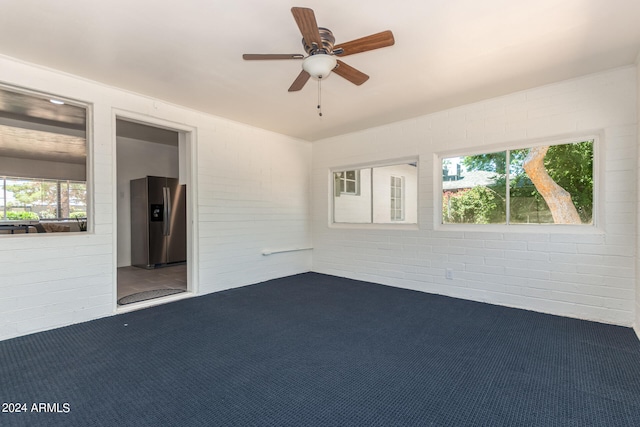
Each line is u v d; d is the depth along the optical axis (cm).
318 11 205
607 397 181
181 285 445
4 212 602
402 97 358
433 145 412
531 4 200
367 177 500
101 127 320
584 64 283
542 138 334
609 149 295
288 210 526
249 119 438
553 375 205
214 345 253
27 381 198
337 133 512
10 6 197
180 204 636
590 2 198
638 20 217
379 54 263
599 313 302
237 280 448
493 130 363
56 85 290
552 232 328
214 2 195
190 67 284
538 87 332
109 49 253
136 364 221
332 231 536
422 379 202
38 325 279
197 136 402
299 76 246
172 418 163
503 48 255
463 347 248
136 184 609
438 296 399
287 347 250
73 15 207
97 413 167
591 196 312
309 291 425
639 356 230
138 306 350
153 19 213
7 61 264
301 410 171
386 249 462
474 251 380
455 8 204
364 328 290
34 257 279
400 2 197
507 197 362
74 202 673
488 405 174
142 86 327
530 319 312
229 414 167
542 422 160
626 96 287
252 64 279
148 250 589
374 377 204
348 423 160
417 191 430
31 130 457
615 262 293
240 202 454
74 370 212
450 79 313
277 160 509
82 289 306
